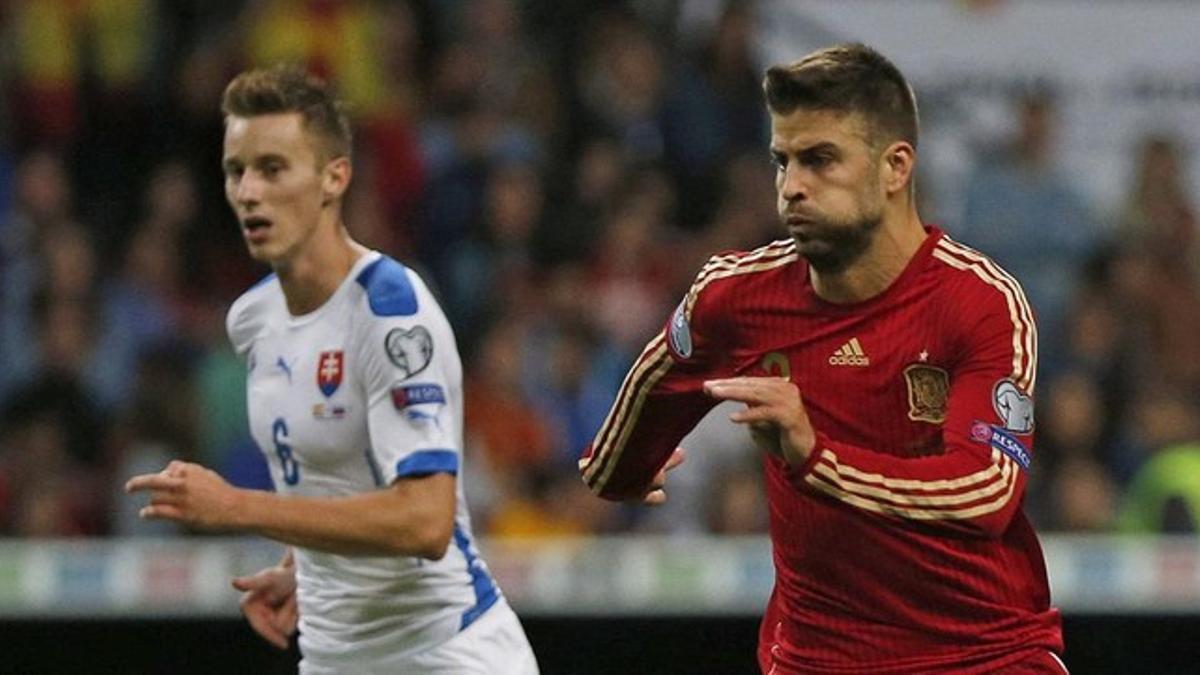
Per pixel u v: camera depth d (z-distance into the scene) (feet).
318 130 71.87
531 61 153.79
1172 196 151.84
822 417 63.16
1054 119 152.15
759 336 64.18
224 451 129.90
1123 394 138.31
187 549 98.17
